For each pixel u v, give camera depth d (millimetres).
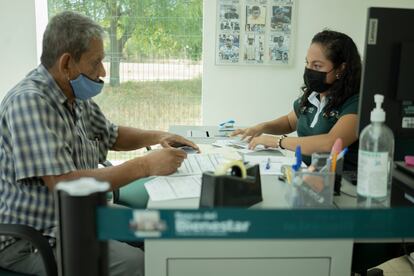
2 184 1363
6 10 3299
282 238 690
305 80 1856
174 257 1035
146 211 674
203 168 1441
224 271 1050
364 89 1094
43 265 1195
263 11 3297
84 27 1405
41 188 1337
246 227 684
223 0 3271
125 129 1943
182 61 3508
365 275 1676
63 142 1344
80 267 686
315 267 1057
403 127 1110
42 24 3398
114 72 3504
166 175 1360
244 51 3361
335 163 1160
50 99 1394
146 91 3555
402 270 2215
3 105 1348
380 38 1063
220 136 2102
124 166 1362
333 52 1726
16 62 3379
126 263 1338
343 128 1648
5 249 1322
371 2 3309
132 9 3408
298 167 1172
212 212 677
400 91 1081
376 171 991
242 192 1046
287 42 3355
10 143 1320
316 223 689
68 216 670
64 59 1394
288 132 2271
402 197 1073
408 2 3299
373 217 696
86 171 1342
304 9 3314
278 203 1113
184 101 3568
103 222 677
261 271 1055
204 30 3338
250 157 1621
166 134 1881
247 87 3441
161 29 3445
